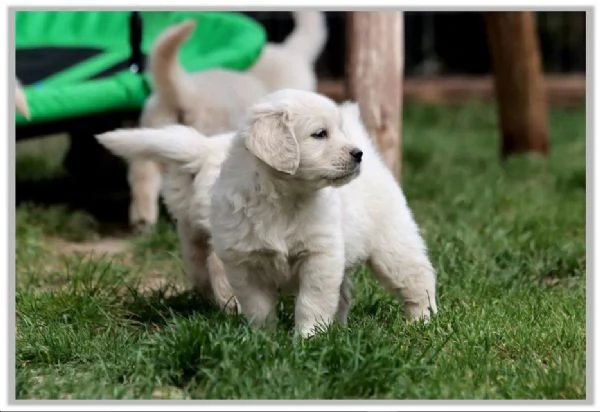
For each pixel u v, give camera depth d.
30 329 8.01
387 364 6.71
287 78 14.38
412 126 22.17
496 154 18.42
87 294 8.66
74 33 16.44
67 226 12.36
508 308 8.38
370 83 11.62
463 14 25.77
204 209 8.45
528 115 17.39
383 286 8.45
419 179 15.11
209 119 11.81
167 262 10.80
